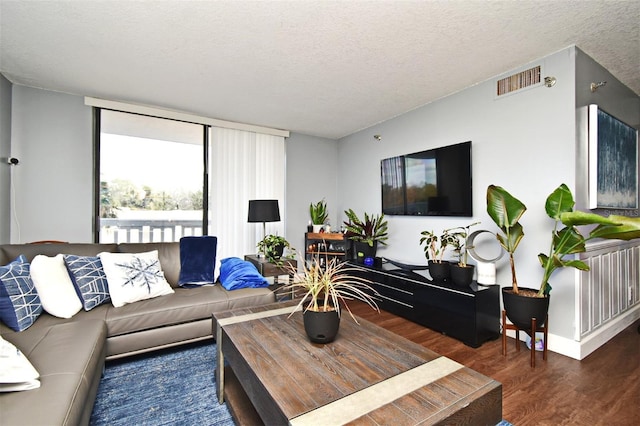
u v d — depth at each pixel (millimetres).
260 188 4293
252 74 2723
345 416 906
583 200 2285
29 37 2131
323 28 2047
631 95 3004
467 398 997
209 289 2559
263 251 3604
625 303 2793
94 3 1787
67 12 1863
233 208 4082
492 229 2771
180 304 2191
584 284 2258
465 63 2527
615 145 2664
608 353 2258
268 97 3258
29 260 2082
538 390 1770
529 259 2490
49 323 1765
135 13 1881
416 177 3514
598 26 2016
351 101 3381
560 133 2311
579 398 1688
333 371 1177
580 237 1984
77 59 2447
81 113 3193
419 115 3537
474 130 2932
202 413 1552
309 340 1468
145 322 2041
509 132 2641
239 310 1935
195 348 2301
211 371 1961
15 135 2885
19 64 2525
